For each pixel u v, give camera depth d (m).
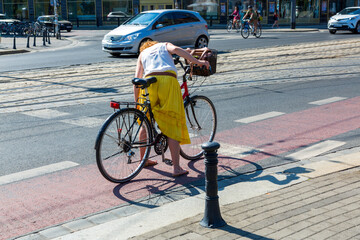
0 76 12.83
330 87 10.57
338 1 46.66
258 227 3.62
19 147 6.20
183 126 5.04
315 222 3.68
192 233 3.56
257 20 26.06
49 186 4.86
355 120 7.53
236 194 4.44
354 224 3.62
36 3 48.81
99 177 5.13
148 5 46.47
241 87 10.71
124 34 17.12
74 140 6.53
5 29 33.97
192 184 4.91
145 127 4.98
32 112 8.29
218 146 3.61
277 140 6.49
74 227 3.91
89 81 11.88
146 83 4.70
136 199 4.52
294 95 9.70
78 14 48.16
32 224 4.00
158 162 5.67
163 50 4.94
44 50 21.38
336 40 22.55
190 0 45.88
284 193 4.37
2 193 4.68
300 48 19.14
